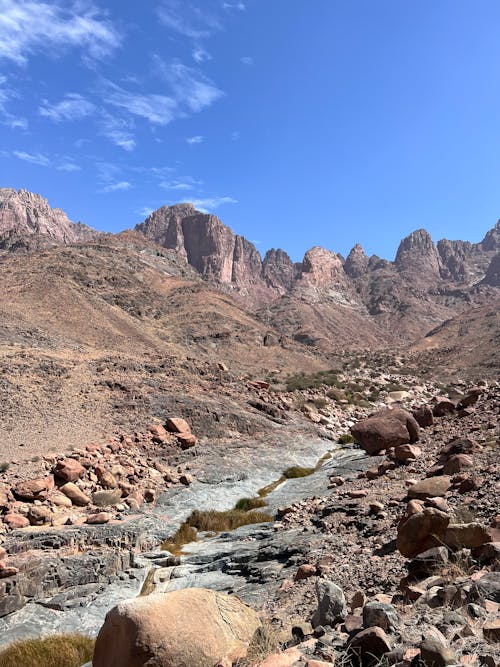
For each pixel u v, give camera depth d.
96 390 28.00
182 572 12.07
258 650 5.07
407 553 7.29
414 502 9.03
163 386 30.95
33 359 30.64
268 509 16.98
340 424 34.34
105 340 55.47
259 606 8.27
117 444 21.55
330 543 10.59
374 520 11.01
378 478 15.43
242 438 26.94
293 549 10.94
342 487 16.44
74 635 9.45
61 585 11.49
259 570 10.52
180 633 5.11
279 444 26.56
